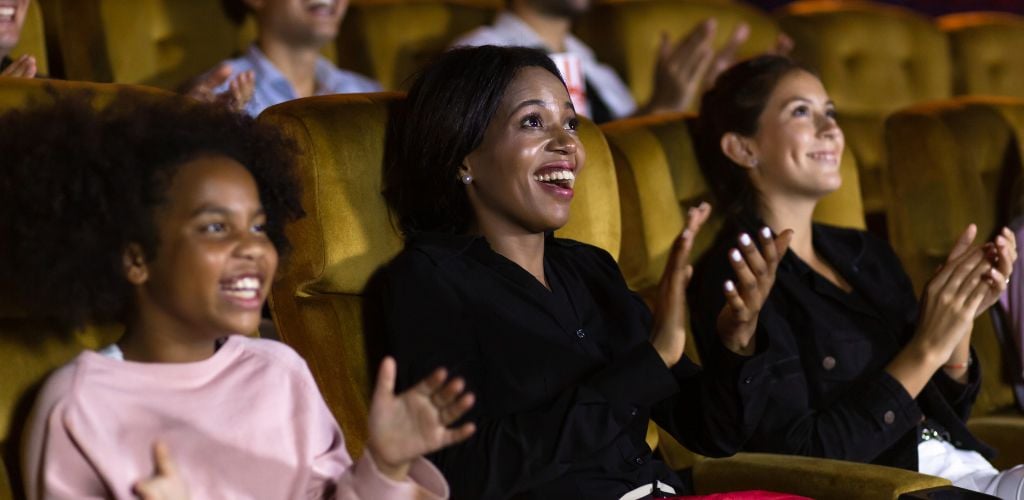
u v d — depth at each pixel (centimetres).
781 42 475
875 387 268
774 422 264
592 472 223
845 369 281
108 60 372
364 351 234
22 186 172
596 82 457
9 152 175
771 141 298
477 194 237
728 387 242
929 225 355
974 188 358
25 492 182
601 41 475
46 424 169
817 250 304
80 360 172
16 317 191
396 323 221
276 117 231
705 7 488
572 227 269
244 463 180
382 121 240
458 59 235
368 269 235
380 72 430
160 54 383
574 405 212
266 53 388
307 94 395
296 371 190
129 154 172
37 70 343
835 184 299
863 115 480
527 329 224
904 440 272
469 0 463
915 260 356
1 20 305
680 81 438
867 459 266
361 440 229
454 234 236
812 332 283
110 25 373
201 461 176
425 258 224
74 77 371
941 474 282
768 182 302
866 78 502
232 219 173
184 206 171
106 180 171
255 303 174
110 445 170
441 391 169
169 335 177
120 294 174
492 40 437
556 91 235
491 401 221
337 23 390
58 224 172
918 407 268
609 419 214
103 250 172
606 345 238
